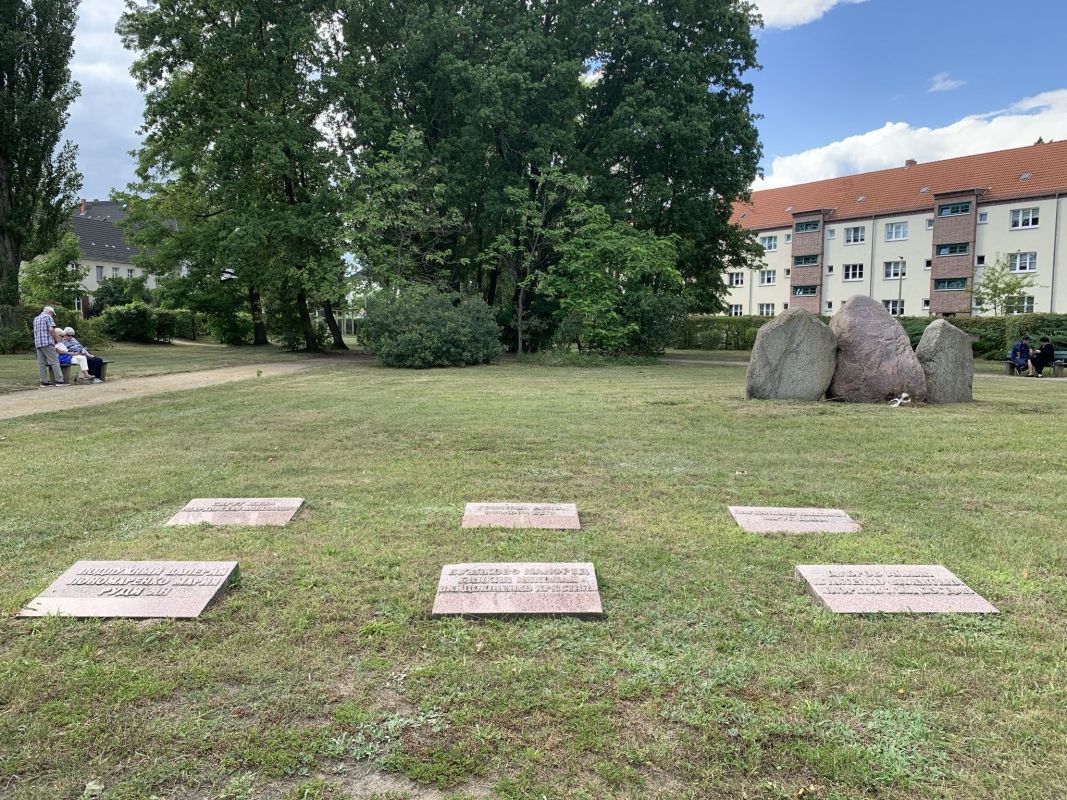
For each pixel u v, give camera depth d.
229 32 26.44
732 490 6.45
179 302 38.56
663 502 6.04
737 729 2.81
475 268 30.61
